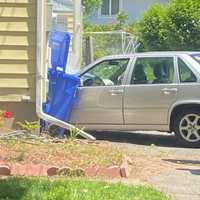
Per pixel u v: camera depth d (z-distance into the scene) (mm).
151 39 46094
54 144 16750
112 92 20891
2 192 12297
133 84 20766
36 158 15086
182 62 20547
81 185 13000
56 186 12836
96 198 12055
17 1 19297
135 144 20781
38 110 19188
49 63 20625
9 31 19359
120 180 14266
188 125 20406
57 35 20875
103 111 20938
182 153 18938
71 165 14758
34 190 12492
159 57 20781
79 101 21062
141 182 14195
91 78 21234
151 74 20750
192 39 45188
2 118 18484
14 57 19359
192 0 45281
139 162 16469
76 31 30516
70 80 20672
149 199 12281
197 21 44938
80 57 30531
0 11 19312
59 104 20594
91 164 14852
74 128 19047
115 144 20500
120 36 41688
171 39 45500
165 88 20484
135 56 21016
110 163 14992
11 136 17547
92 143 17625
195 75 20359
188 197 12984
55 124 19406
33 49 19328
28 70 19328
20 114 19359
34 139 17516
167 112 20484
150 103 20578
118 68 21109
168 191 13461
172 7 45750
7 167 14492
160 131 21484
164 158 17641
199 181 14562
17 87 19375
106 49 41656
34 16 19297
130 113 20750
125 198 12195
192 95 20281
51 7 20375
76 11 30578
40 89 19234
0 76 19359
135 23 55500
